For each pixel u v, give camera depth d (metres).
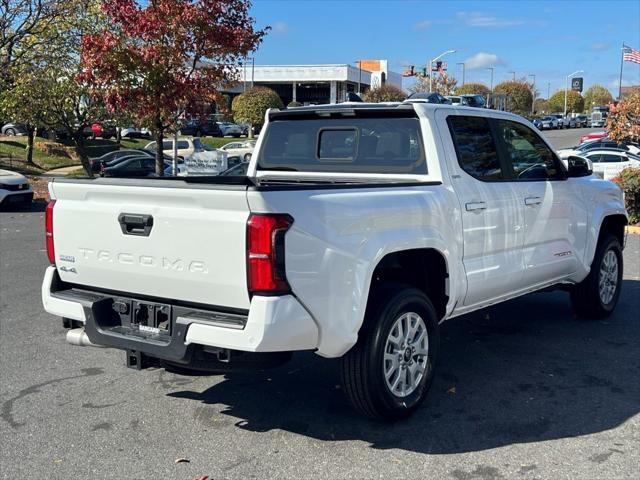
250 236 3.54
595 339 6.34
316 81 71.62
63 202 4.36
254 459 3.95
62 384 5.21
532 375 5.35
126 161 25.45
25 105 25.62
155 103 16.59
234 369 3.79
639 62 34.44
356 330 3.98
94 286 4.32
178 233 3.78
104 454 4.02
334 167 5.43
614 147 27.19
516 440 4.16
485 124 5.35
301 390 5.09
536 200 5.62
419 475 3.73
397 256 4.48
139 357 4.02
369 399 4.19
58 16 24.09
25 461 3.94
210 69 16.86
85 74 16.62
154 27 15.80
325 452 4.03
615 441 4.14
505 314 7.29
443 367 5.56
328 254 3.80
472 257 4.98
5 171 19.11
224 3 16.02
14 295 8.14
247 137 55.41
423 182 4.65
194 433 4.32
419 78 55.25
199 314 3.80
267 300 3.55
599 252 6.75
